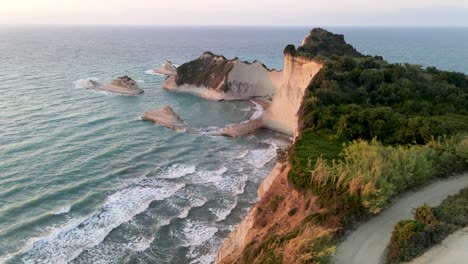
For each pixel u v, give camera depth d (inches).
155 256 1146.0
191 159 1935.3
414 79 1862.7
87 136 2122.3
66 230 1216.2
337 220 731.4
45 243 1147.9
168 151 2022.6
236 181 1683.1
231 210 1424.7
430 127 1161.4
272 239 785.6
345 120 1299.2
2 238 1160.2
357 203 757.9
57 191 1471.5
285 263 631.8
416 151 964.0
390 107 1502.2
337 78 1820.9
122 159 1850.4
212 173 1760.6
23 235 1182.9
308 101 1572.3
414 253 620.7
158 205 1429.6
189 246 1200.2
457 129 1185.4
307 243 639.8
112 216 1326.3
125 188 1547.7
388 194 783.1
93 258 1109.1
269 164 1909.4
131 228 1268.5
